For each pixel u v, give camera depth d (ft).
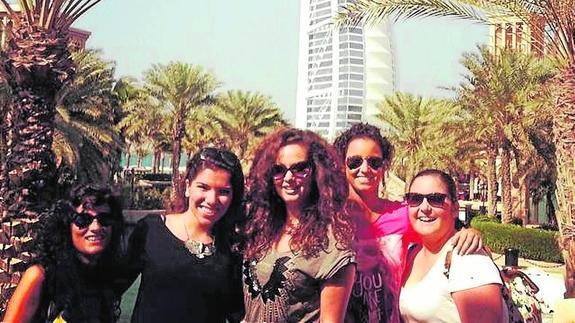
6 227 25.04
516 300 14.08
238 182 11.97
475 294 11.48
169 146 148.97
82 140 93.91
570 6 31.48
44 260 11.91
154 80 126.72
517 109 88.28
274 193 11.79
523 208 116.37
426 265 12.62
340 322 11.22
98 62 96.07
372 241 13.14
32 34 27.20
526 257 86.22
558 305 27.09
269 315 11.32
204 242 11.73
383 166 14.35
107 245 11.98
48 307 11.96
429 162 110.01
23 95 26.78
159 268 11.45
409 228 13.12
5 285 24.03
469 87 94.38
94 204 11.84
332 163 11.80
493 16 35.01
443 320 11.96
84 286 11.93
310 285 11.19
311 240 11.17
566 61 32.48
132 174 149.59
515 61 87.81
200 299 11.47
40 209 25.63
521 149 90.58
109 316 12.11
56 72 27.25
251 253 11.59
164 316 11.34
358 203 14.01
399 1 34.94
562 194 32.45
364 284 12.82
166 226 11.90
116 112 126.00
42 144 26.63
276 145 11.80
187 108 129.08
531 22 33.86
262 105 140.36
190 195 11.89
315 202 11.55
